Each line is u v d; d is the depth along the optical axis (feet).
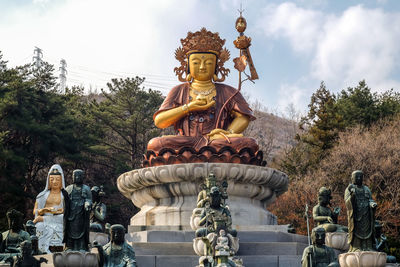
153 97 162.81
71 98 160.35
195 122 71.51
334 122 156.97
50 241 63.00
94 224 57.36
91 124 153.89
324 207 57.67
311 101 181.78
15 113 125.90
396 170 131.44
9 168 118.83
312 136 163.84
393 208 120.47
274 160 171.94
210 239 45.32
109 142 162.50
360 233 44.14
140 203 69.21
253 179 63.46
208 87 73.56
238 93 73.82
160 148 67.31
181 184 63.57
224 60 75.82
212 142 66.90
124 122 156.56
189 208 63.16
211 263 41.55
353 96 172.04
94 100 164.35
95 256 43.14
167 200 65.72
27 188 131.85
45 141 129.59
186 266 51.08
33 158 134.72
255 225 61.62
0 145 116.98
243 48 72.38
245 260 52.01
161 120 72.28
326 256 43.88
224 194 52.80
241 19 72.64
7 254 48.37
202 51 73.36
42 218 64.18
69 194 44.50
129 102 158.51
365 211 44.32
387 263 49.55
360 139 142.82
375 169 132.26
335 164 138.82
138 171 65.05
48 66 147.43
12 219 50.83
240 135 68.74
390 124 155.43
